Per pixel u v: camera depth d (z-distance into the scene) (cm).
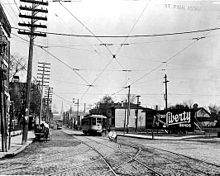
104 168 1256
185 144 3111
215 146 2830
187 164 1452
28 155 1792
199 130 6138
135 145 2848
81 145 2692
